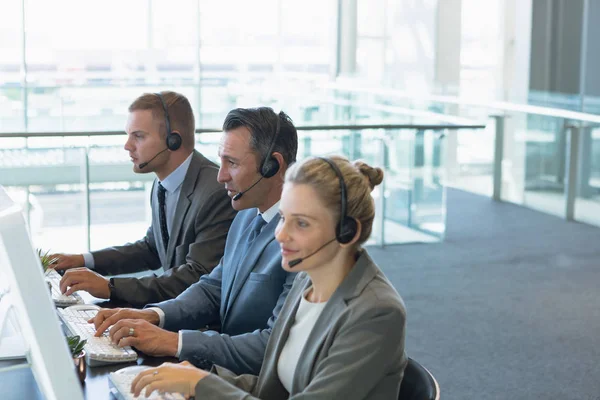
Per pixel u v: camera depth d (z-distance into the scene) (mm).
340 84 8898
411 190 7121
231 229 2848
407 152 7043
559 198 8375
